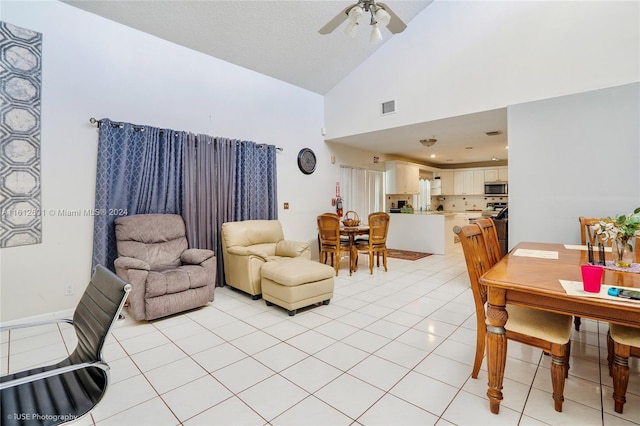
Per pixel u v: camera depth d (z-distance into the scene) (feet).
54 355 7.47
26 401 3.82
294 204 17.47
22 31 9.07
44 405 3.76
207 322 9.45
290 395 5.84
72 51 10.05
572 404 5.50
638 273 5.40
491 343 5.19
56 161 9.75
